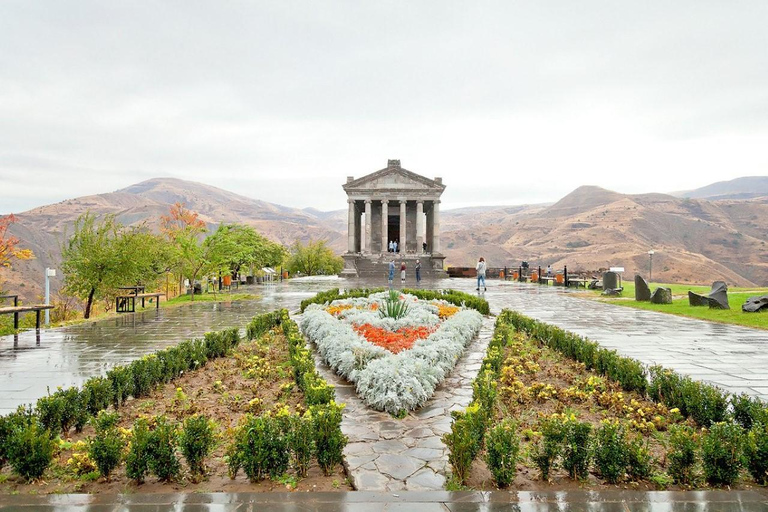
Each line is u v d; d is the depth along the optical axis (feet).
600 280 108.88
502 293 94.07
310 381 21.91
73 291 60.59
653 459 16.75
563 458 16.02
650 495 14.39
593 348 29.81
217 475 15.93
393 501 13.88
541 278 130.11
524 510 13.42
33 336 43.14
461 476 15.24
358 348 28.32
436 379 25.11
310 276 200.13
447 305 56.03
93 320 54.19
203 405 22.75
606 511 13.42
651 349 36.29
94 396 20.83
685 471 15.39
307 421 16.33
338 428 16.52
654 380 23.57
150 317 57.31
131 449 15.48
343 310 48.88
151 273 74.79
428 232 210.18
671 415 21.25
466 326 38.86
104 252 58.65
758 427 16.48
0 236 89.56
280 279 172.65
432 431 19.58
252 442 15.49
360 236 218.59
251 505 13.67
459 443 15.23
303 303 59.11
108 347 37.63
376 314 44.78
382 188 181.16
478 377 23.15
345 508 13.50
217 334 33.40
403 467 16.21
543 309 64.90
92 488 15.05
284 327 41.68
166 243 88.22
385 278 151.02
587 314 59.06
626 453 15.66
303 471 15.78
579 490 14.79
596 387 24.82
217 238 87.40
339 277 165.48
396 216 219.20
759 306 53.93
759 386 25.91
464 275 176.45
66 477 15.69
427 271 161.58
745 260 554.87
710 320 52.85
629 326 48.55
